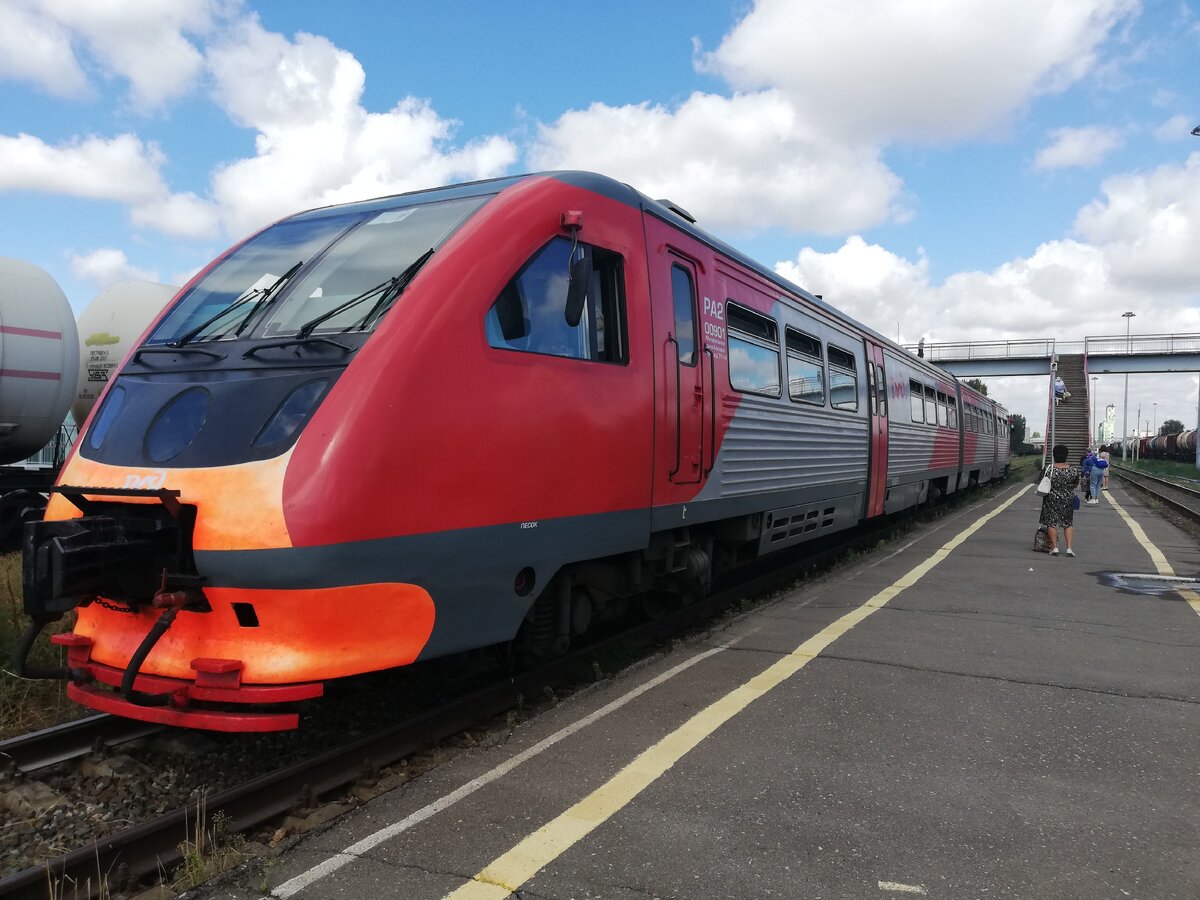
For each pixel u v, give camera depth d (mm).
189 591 3582
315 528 3455
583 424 4793
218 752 4277
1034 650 6008
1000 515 17453
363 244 4633
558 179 4945
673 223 6047
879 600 7855
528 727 4496
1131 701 4895
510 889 2873
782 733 4363
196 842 3182
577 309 4535
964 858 3105
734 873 2988
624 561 5777
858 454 10477
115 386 4469
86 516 3916
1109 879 2961
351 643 3643
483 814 3453
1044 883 2932
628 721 4559
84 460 4133
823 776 3834
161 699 3635
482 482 4125
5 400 9766
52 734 4227
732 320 6926
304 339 3977
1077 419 58312
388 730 4121
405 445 3756
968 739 4297
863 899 2830
